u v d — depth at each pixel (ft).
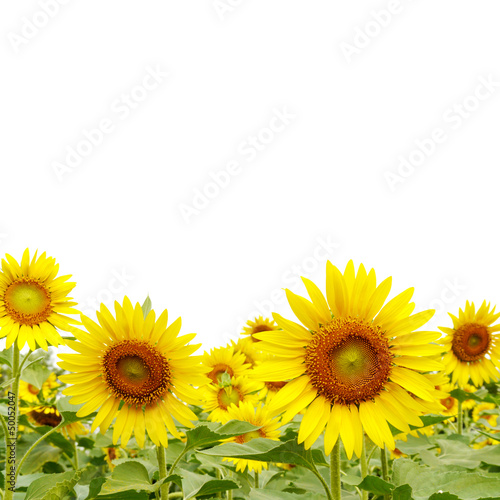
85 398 7.19
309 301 6.87
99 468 9.29
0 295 8.13
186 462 8.54
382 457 7.14
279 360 6.86
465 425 11.27
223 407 8.45
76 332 7.23
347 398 6.73
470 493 6.72
